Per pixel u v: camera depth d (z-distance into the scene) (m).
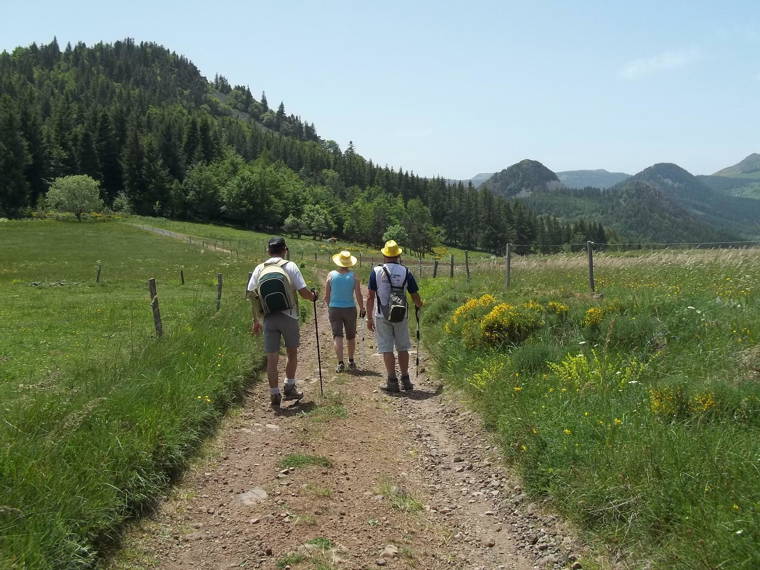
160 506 4.34
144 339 8.90
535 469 4.77
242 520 4.22
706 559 3.16
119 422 4.84
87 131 138.62
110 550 3.68
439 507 4.71
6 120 119.56
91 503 3.75
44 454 4.04
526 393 6.13
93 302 20.17
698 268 14.09
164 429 5.02
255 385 8.13
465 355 8.41
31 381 7.75
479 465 5.42
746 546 3.08
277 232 142.25
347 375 9.03
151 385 5.81
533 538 4.12
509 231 172.00
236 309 12.55
